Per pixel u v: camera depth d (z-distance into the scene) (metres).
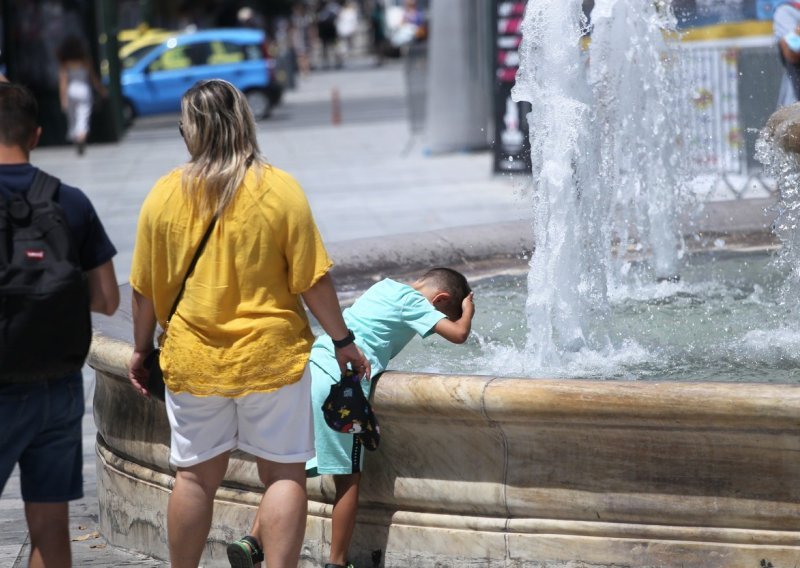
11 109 10.70
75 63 66.12
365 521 12.45
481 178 50.06
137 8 111.62
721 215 24.05
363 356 11.47
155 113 85.56
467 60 58.34
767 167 18.44
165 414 14.03
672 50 23.69
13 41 69.75
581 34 18.48
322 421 12.20
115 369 14.14
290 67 115.44
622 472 11.19
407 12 117.94
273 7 173.50
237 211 10.80
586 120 18.25
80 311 10.48
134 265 11.39
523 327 18.69
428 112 59.34
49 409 10.69
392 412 11.94
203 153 10.96
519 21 48.09
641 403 10.75
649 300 20.58
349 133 72.19
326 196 47.81
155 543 14.49
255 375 10.84
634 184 22.69
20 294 10.15
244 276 10.85
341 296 20.52
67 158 65.94
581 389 10.96
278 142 69.50
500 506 11.73
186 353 10.95
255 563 12.00
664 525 11.12
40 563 11.09
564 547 11.46
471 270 22.22
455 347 17.62
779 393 10.38
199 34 86.25
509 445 11.61
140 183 53.72
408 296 12.97
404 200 45.53
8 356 10.20
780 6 35.53
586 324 17.72
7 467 10.62
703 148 34.28
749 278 21.70
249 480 13.27
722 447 10.80
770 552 10.76
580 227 17.94
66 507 11.24
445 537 12.01
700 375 15.63
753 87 36.50
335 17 154.50
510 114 49.06
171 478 14.10
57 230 10.43
